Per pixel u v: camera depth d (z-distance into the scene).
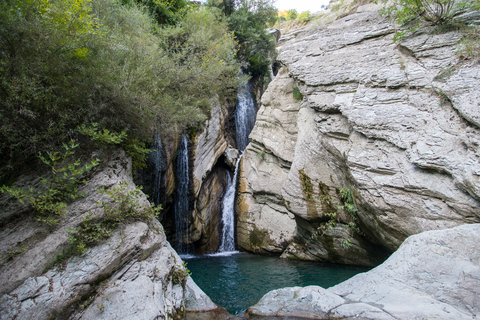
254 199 11.71
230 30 18.02
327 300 4.08
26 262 3.39
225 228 12.52
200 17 11.63
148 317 3.30
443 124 5.43
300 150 9.09
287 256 9.81
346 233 8.20
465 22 6.63
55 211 3.76
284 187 9.51
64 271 3.47
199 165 11.08
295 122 10.55
